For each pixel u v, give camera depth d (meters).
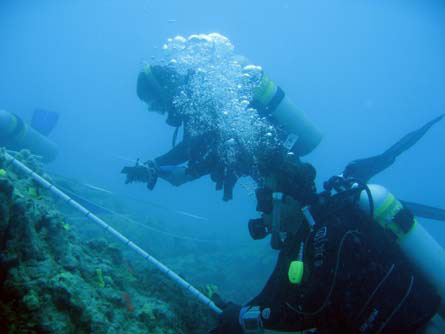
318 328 1.85
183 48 3.27
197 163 3.14
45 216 2.25
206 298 2.84
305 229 1.90
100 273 2.39
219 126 2.99
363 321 1.60
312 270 1.73
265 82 3.45
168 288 2.97
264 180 2.08
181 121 3.38
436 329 1.79
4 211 1.84
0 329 1.58
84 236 5.16
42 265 1.92
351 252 1.61
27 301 1.65
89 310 1.85
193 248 8.13
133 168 3.62
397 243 2.00
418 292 1.67
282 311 1.86
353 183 2.08
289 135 3.57
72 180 7.50
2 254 1.81
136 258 4.76
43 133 8.31
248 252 9.05
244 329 2.23
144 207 12.40
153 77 3.21
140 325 2.22
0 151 2.74
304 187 1.85
